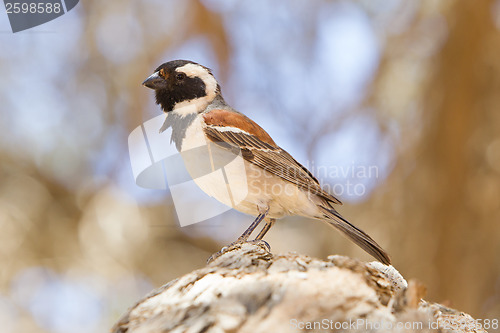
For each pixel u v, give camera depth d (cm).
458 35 1248
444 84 1241
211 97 891
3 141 1484
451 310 537
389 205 1212
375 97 1295
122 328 475
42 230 1423
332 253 1289
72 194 1474
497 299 1187
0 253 1374
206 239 1430
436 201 1185
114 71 1522
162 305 487
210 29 1483
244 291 455
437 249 1172
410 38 1300
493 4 1262
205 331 431
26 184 1459
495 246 1177
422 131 1232
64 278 1381
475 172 1212
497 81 1246
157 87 878
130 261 1395
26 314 1335
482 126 1235
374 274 487
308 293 448
